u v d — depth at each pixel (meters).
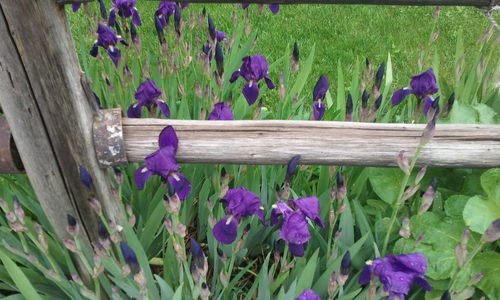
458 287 1.06
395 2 0.89
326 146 0.98
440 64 2.35
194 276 0.88
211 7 2.72
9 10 0.81
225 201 0.97
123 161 1.00
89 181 0.91
